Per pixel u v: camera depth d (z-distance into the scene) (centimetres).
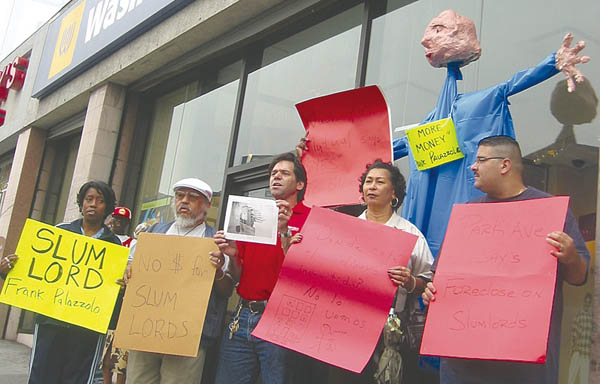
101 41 750
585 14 322
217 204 575
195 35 610
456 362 233
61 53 873
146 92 753
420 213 321
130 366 336
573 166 302
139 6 677
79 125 866
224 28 590
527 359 203
